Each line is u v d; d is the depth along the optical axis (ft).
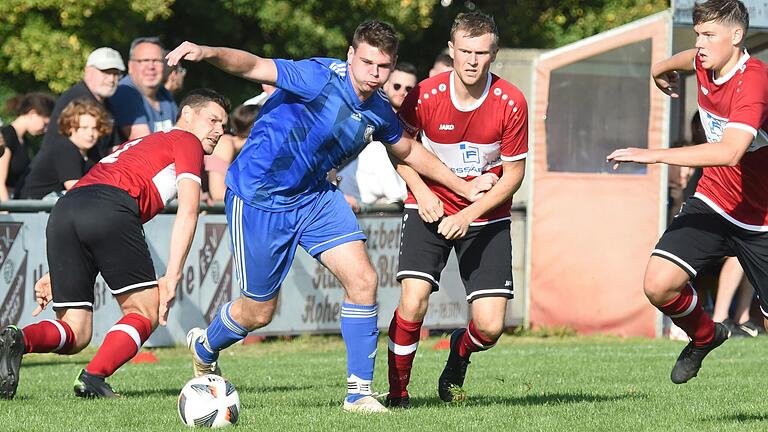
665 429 57.72
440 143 64.69
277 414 62.54
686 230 62.44
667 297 62.59
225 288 115.14
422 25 195.00
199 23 208.85
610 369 91.61
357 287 63.05
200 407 57.88
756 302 143.23
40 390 76.33
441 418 60.70
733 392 75.31
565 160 132.67
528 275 134.51
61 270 68.49
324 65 60.34
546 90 133.39
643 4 218.79
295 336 121.80
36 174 106.22
